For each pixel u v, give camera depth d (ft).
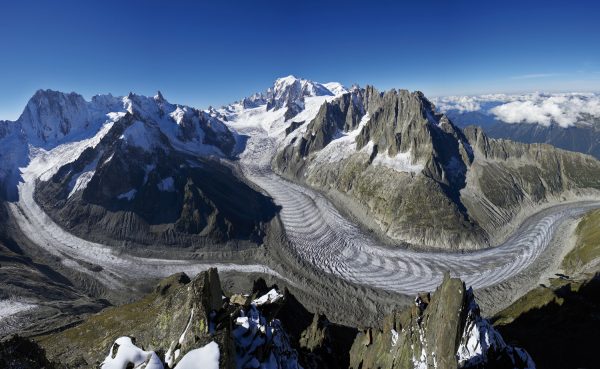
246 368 113.50
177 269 565.53
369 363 184.55
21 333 310.04
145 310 192.13
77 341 177.37
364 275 536.83
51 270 544.62
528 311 313.94
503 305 454.81
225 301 144.66
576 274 419.54
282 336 153.79
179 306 114.62
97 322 190.70
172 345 105.19
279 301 169.89
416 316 173.78
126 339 112.06
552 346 237.66
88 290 509.35
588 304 288.10
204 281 117.91
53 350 172.24
